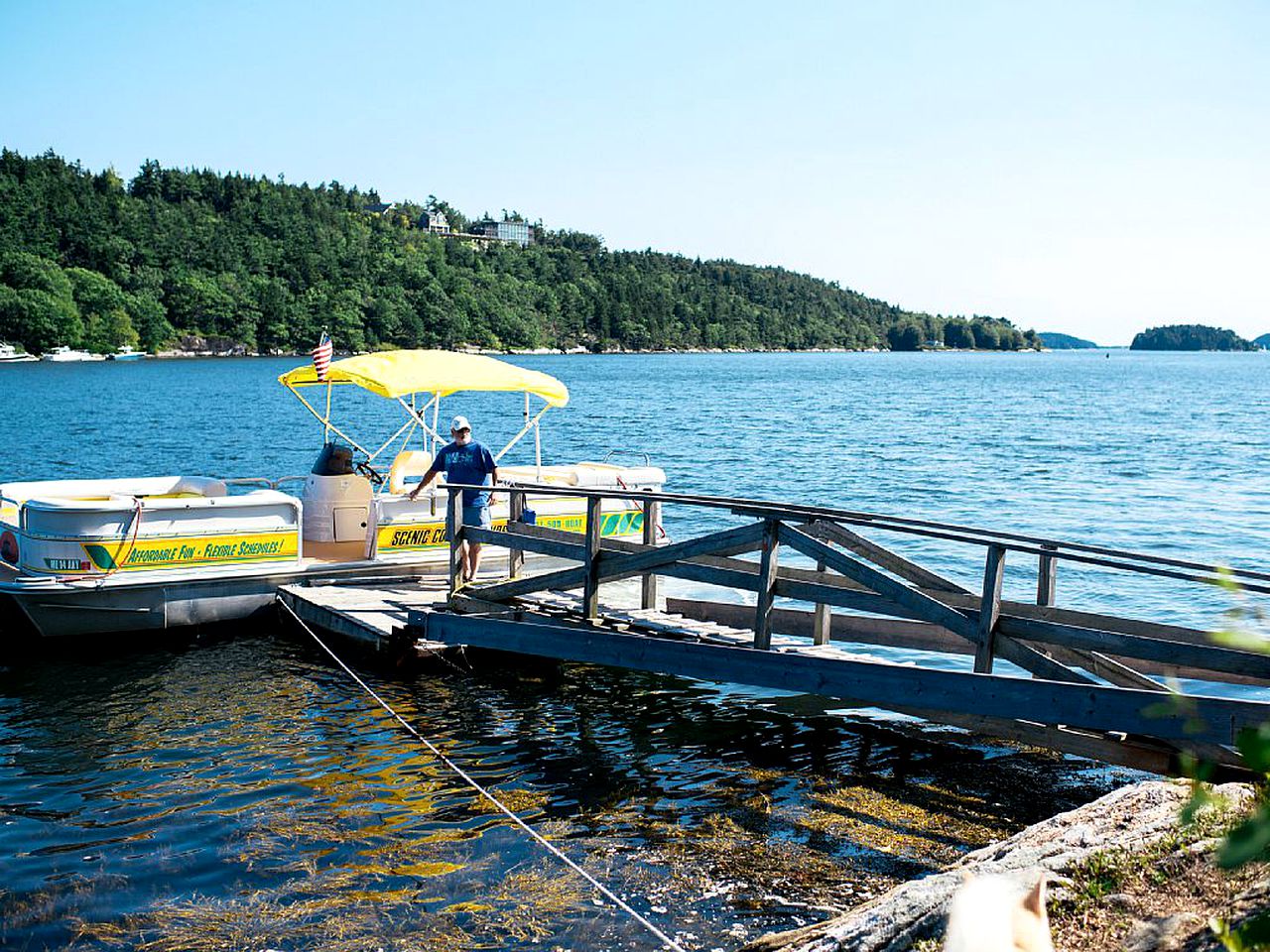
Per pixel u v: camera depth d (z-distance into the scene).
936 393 82.31
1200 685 10.62
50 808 7.81
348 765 8.73
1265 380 120.50
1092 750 8.30
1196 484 27.92
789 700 10.52
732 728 9.73
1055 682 7.75
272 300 169.38
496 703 10.36
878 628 11.02
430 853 7.06
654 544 11.67
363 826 7.50
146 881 6.67
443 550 13.98
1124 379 122.38
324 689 10.71
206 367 122.31
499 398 68.44
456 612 11.89
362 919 6.15
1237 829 1.51
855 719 9.96
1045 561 9.36
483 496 12.37
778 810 7.86
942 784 8.41
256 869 6.83
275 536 12.95
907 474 30.28
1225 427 47.41
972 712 8.11
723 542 9.77
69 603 11.80
